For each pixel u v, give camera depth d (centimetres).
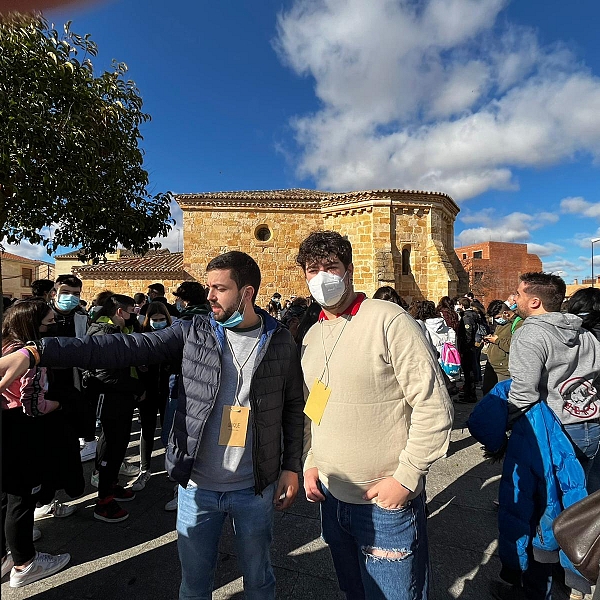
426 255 1483
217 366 182
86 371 339
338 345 178
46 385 261
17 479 251
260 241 1570
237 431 181
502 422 232
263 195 1644
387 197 1441
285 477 197
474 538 309
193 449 176
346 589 198
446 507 357
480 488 391
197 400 180
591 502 142
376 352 166
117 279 1494
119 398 336
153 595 249
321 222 1596
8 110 447
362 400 169
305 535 316
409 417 172
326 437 178
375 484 169
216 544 189
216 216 1549
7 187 462
